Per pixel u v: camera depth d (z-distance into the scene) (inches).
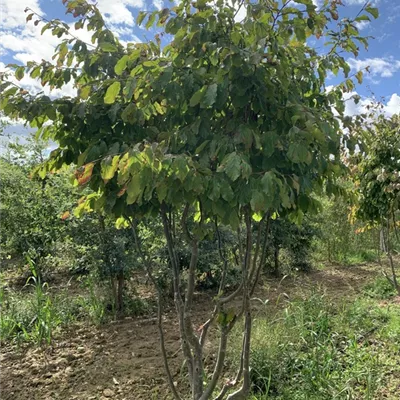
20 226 282.0
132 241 230.2
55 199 273.7
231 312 87.1
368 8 81.3
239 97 71.8
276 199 70.2
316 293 227.5
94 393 143.3
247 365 90.6
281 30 74.1
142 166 60.3
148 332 201.5
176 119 81.1
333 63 87.4
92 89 84.0
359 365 146.3
